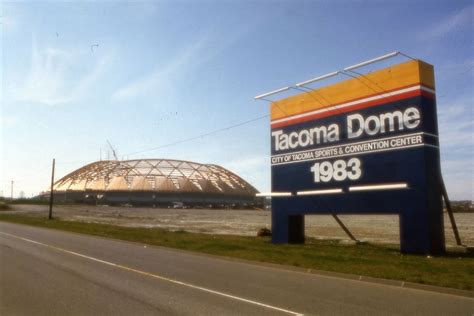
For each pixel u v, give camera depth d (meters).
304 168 24.70
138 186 175.62
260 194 26.92
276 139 26.73
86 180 185.00
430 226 18.56
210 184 190.50
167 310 8.52
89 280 11.93
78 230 35.47
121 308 8.62
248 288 11.21
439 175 19.44
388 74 20.69
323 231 41.44
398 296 10.44
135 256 18.48
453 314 8.61
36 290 10.38
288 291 10.89
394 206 19.92
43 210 105.00
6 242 24.09
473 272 13.38
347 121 22.50
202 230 42.59
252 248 21.31
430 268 14.23
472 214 110.12
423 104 19.36
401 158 19.81
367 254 18.70
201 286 11.33
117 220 63.34
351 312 8.67
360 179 21.55
